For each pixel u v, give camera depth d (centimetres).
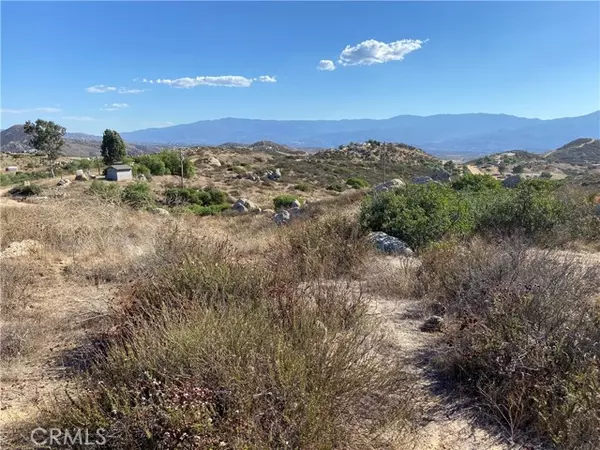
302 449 201
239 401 209
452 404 279
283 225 1156
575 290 383
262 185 4844
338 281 552
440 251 576
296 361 233
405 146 10406
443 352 334
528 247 593
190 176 5216
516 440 246
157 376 235
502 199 872
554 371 272
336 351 262
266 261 528
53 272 582
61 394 274
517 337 297
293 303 350
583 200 914
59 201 1278
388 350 345
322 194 4262
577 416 238
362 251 638
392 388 257
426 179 1666
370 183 5456
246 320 287
